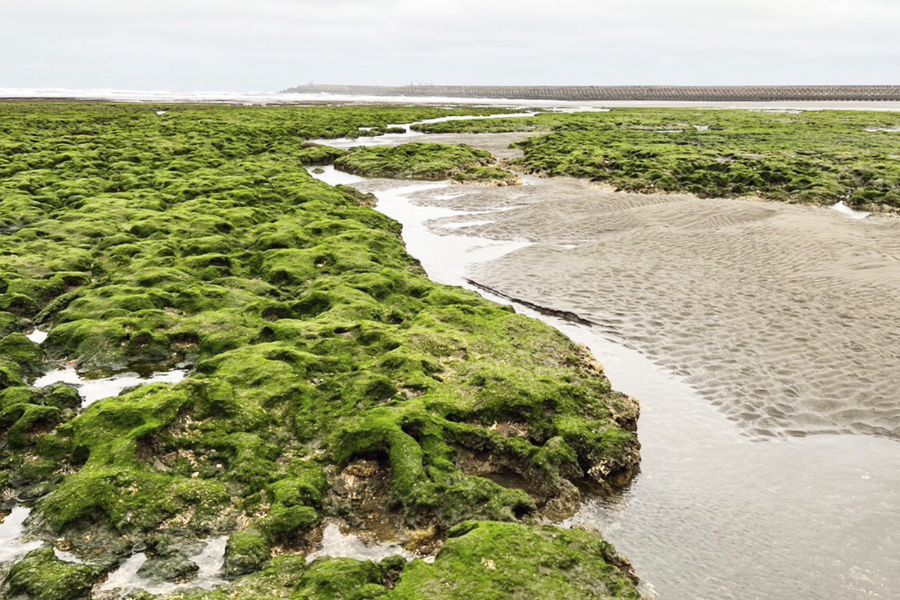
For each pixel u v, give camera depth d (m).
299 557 9.42
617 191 42.25
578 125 86.56
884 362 16.73
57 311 19.17
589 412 13.88
